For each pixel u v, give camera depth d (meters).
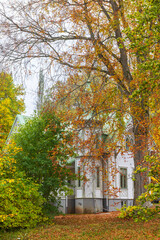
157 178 7.91
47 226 14.45
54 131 17.94
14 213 12.75
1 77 15.97
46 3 15.42
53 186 16.86
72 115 15.62
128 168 29.78
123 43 16.39
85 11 15.56
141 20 10.55
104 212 26.48
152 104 13.19
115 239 10.60
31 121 18.12
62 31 15.91
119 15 15.76
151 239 10.19
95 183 27.00
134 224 13.71
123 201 28.52
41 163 16.72
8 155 14.50
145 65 10.20
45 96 15.59
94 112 16.28
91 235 11.70
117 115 17.14
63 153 16.67
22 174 14.52
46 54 15.84
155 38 10.73
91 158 16.50
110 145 15.50
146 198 8.45
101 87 16.34
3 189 12.89
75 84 15.85
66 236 11.70
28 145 17.12
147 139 15.46
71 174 17.33
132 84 15.62
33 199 15.05
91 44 15.40
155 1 10.26
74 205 27.80
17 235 12.16
